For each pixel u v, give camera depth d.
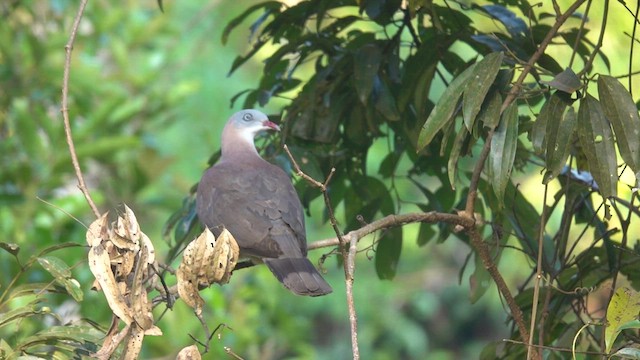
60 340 7.34
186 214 9.81
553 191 16.30
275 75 10.21
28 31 14.18
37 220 13.05
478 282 9.57
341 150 10.02
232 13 21.41
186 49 20.11
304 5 9.57
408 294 27.38
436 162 9.95
